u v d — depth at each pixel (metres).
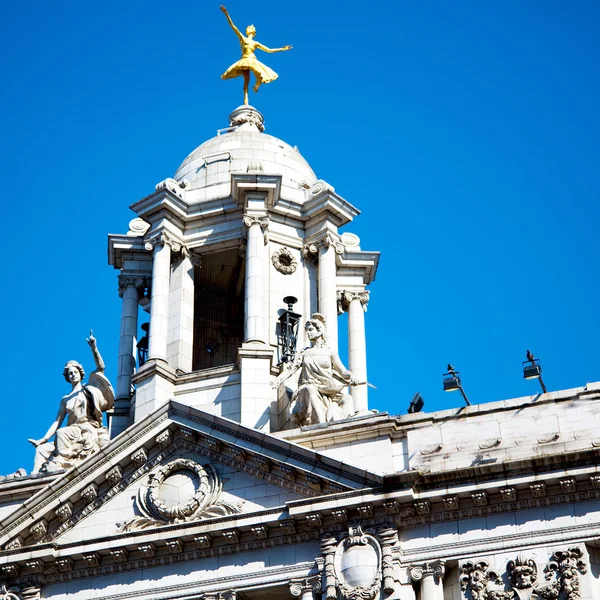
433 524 99.88
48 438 117.19
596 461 98.00
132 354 129.75
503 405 102.88
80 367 119.12
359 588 98.50
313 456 102.69
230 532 102.50
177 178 137.62
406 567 98.94
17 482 113.06
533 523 98.25
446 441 102.88
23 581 106.31
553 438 100.69
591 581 95.88
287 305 127.50
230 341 135.75
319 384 111.88
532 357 103.56
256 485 104.50
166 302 128.00
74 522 107.56
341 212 131.75
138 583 104.06
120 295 132.50
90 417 117.44
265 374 120.38
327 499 101.06
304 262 131.12
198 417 107.19
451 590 98.44
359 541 99.88
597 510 97.50
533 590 96.25
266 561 101.94
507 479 98.81
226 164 135.62
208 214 131.50
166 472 106.94
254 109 145.12
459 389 104.06
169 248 130.38
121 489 107.62
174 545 103.56
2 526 107.19
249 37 147.50
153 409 121.50
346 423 105.81
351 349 132.25
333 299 128.88
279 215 131.50
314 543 101.56
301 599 99.88
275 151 137.75
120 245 133.00
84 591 105.00
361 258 134.88
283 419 117.38
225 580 102.06
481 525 99.12
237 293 136.62
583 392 101.69
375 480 100.44
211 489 105.19
